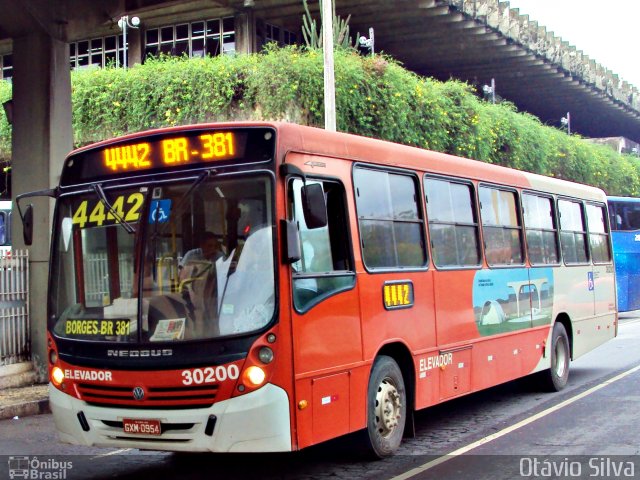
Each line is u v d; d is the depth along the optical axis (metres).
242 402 6.06
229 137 6.53
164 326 6.37
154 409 6.32
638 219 25.05
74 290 6.98
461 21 26.88
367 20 26.53
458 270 9.16
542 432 8.91
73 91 20.84
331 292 6.88
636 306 24.91
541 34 31.69
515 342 10.52
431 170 8.93
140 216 6.69
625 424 9.21
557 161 29.70
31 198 12.78
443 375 8.69
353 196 7.46
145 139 6.82
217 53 26.53
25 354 12.35
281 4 25.33
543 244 11.76
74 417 6.74
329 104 17.66
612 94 40.28
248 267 6.29
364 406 7.26
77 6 13.28
